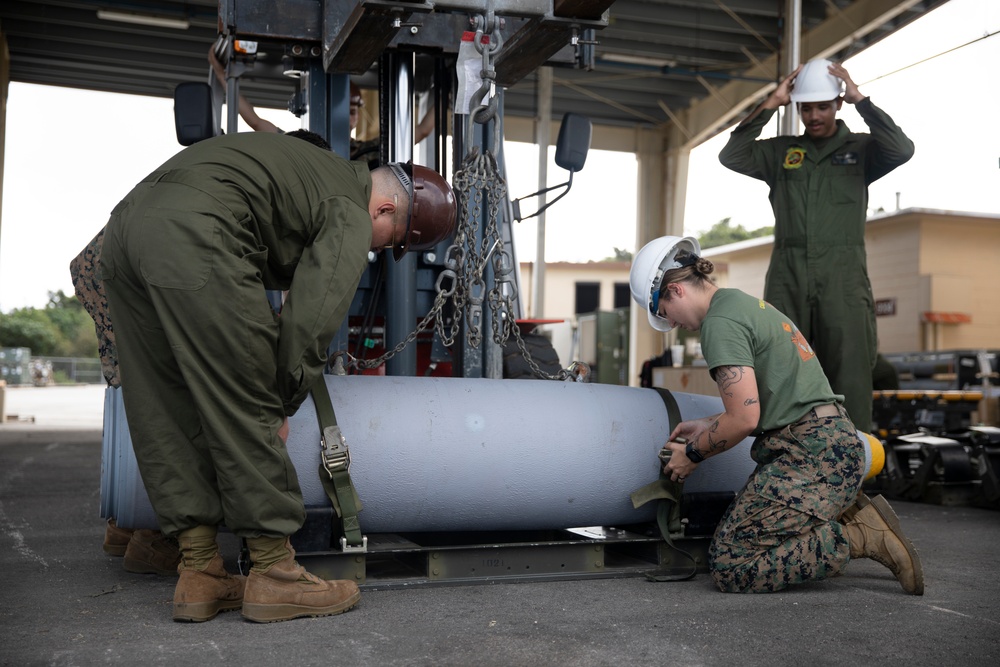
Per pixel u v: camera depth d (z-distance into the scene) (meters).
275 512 2.13
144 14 12.34
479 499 2.57
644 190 18.27
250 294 2.06
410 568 2.78
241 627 2.11
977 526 4.13
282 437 2.25
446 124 3.87
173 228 2.02
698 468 2.86
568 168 3.65
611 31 13.89
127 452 2.41
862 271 3.83
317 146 2.35
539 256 14.46
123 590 2.55
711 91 15.70
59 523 3.94
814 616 2.25
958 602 2.43
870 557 2.57
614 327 16.98
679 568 2.77
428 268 3.71
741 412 2.46
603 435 2.69
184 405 2.13
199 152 2.17
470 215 3.58
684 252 2.70
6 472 6.33
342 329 3.41
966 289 15.27
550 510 2.64
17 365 35.03
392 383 2.63
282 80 4.24
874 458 2.67
